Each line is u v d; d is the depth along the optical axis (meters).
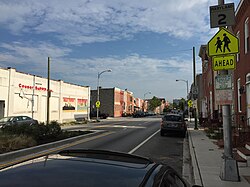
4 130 15.00
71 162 2.78
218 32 8.12
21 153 11.17
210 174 8.38
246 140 12.88
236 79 19.02
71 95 46.91
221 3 8.20
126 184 2.29
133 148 14.02
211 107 34.38
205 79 43.03
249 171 8.80
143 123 37.84
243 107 16.70
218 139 17.61
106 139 17.56
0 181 2.27
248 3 15.46
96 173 2.46
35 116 36.38
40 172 2.46
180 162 10.80
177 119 20.45
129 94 93.88
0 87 30.19
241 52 17.33
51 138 15.91
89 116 54.31
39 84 37.38
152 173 2.65
